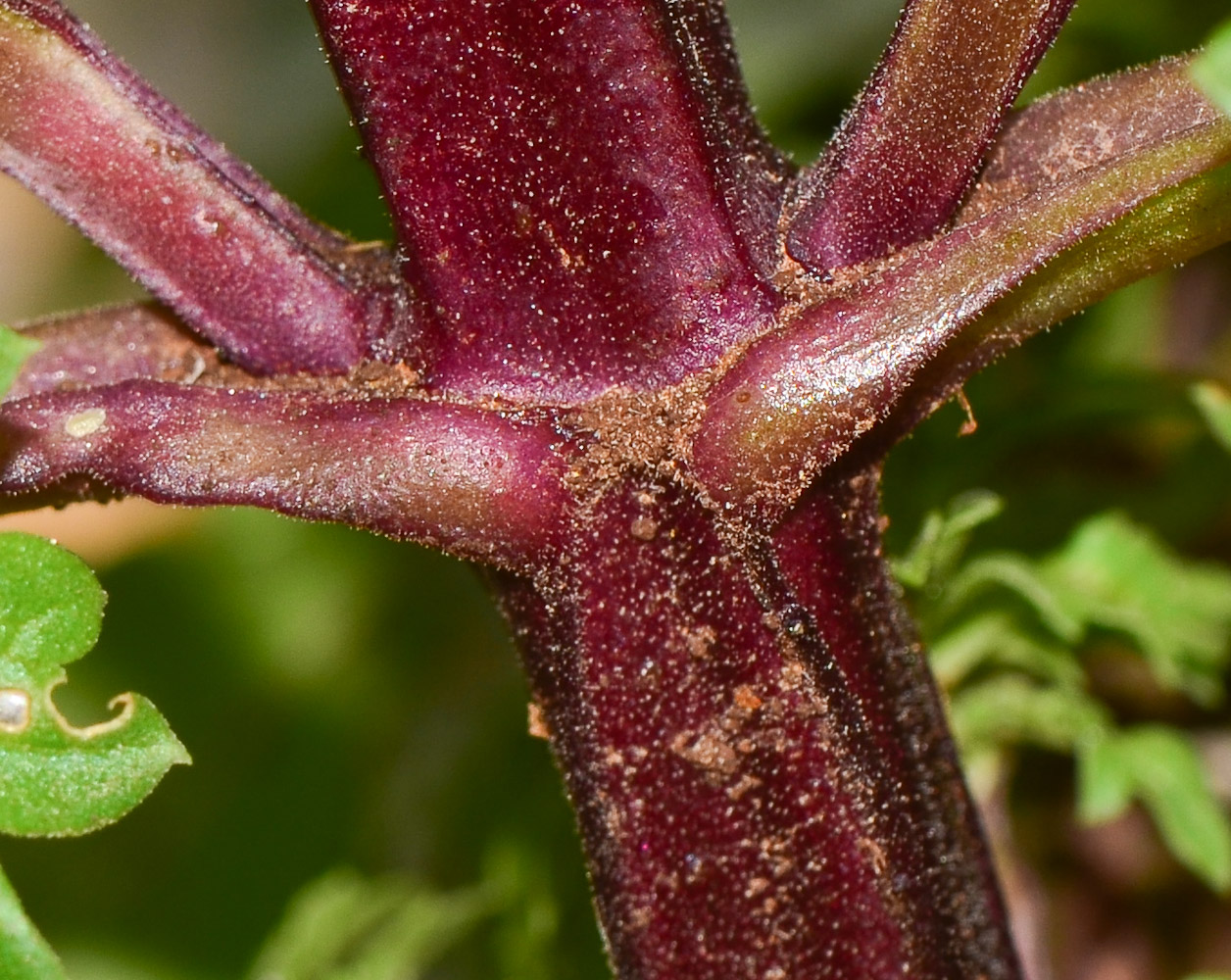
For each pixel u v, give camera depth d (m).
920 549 0.18
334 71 0.16
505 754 0.22
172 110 0.17
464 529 0.16
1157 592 0.20
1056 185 0.16
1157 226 0.16
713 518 0.16
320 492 0.16
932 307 0.16
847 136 0.16
